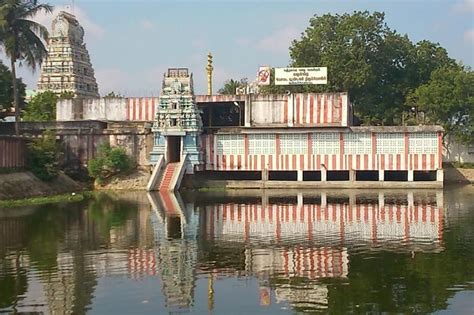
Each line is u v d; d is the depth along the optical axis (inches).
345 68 3821.4
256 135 3174.2
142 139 3152.1
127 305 840.3
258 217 1760.6
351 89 3959.2
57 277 998.4
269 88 4119.1
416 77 4188.0
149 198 2463.1
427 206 2070.6
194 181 3112.7
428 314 787.4
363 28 3944.4
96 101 3481.8
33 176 2672.2
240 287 928.9
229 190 2945.4
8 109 3410.4
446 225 1567.4
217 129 3221.0
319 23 4141.2
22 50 2719.0
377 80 4109.3
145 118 3435.0
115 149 3058.6
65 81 4722.0
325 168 3125.0
